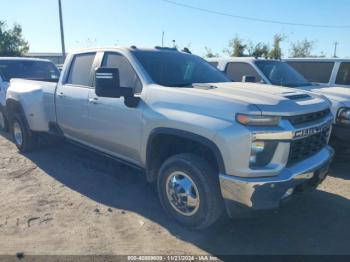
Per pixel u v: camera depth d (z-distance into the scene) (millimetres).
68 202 4465
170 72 4422
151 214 4160
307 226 3934
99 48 4973
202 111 3434
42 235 3646
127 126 4211
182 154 3703
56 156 6438
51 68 9562
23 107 6273
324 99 4109
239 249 3463
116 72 3883
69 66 5465
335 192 4898
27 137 6477
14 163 6047
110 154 4863
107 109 4477
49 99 5746
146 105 3951
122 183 5141
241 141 3129
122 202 4492
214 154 3303
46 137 6621
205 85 4027
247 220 4031
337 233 3797
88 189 4906
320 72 8312
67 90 5312
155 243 3543
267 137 3160
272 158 3230
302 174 3361
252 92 3674
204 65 5078
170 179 3834
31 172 5586
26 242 3508
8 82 8336
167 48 5109
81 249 3406
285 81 7086
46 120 5996
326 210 4328
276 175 3232
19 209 4234
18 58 9281
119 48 4637
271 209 3254
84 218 4039
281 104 3340
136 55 4438
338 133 5660
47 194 4715
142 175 5430
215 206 3471
